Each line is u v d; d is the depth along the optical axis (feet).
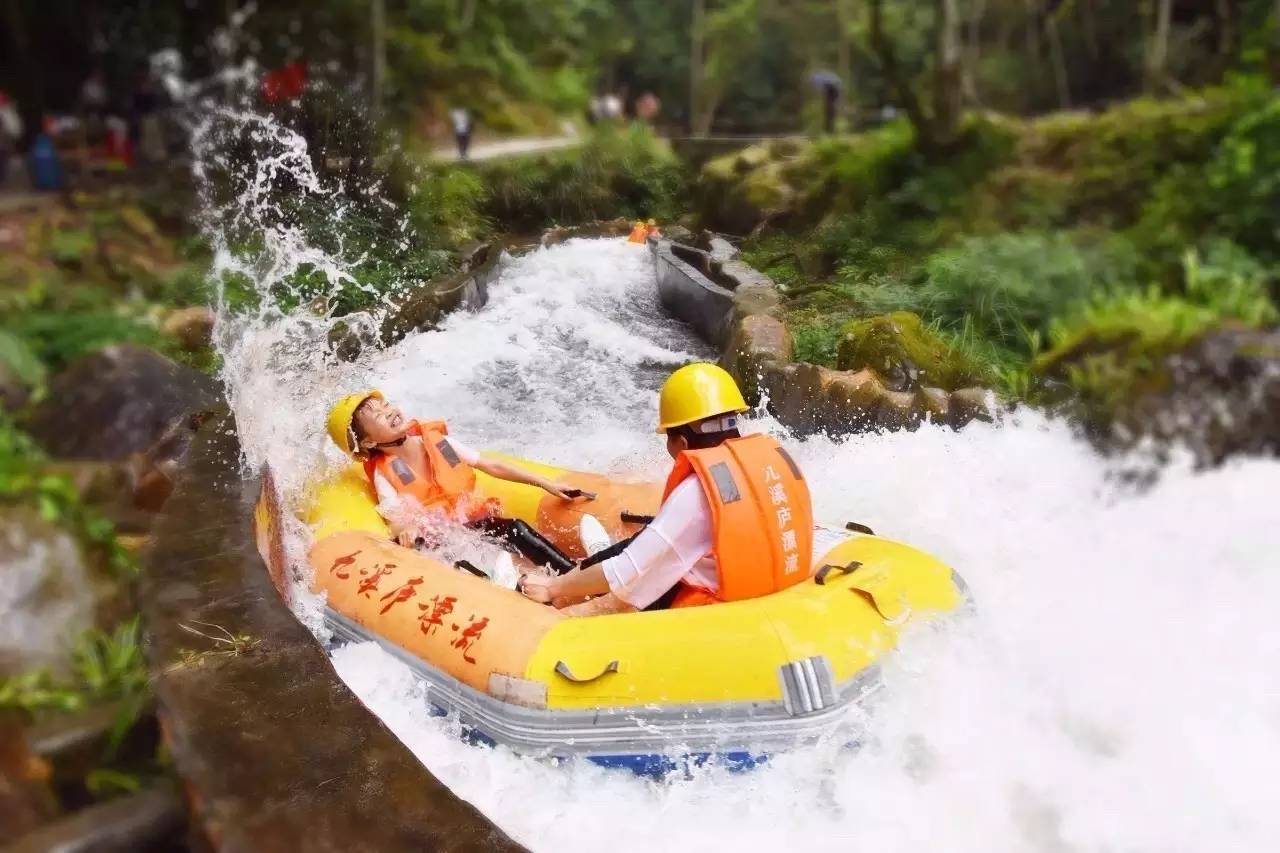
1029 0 85.92
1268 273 29.07
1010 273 31.42
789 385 24.56
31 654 10.46
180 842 8.25
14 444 17.38
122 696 9.86
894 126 47.62
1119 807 10.65
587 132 93.09
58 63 63.98
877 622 11.98
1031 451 22.03
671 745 11.09
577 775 11.19
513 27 102.42
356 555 14.17
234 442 15.79
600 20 127.95
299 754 7.65
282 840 6.71
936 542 18.11
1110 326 25.61
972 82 82.02
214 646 9.28
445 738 11.94
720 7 133.69
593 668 11.25
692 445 12.62
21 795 8.41
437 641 12.37
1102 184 37.01
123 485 16.69
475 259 41.24
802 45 128.67
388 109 68.08
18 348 21.13
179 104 61.31
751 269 37.29
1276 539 18.45
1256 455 22.54
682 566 12.33
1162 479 22.00
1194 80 57.26
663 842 10.31
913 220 41.24
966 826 10.41
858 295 34.04
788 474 12.51
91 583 12.08
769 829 10.46
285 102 44.01
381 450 16.05
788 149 53.36
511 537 15.98
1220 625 14.88
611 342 32.99
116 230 36.76
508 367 29.84
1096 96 86.28
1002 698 12.07
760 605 11.75
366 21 74.13
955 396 22.82
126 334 25.48
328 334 28.60
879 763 11.11
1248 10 52.39
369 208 41.52
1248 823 10.48
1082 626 14.52
